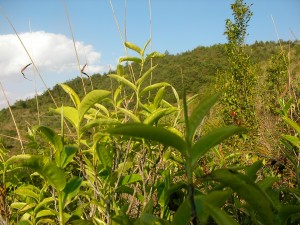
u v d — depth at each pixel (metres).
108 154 1.94
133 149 2.35
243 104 8.14
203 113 1.08
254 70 9.14
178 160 2.22
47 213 1.89
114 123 1.83
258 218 1.56
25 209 2.07
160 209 2.10
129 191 2.10
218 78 10.19
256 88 8.65
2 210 2.03
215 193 1.10
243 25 9.93
